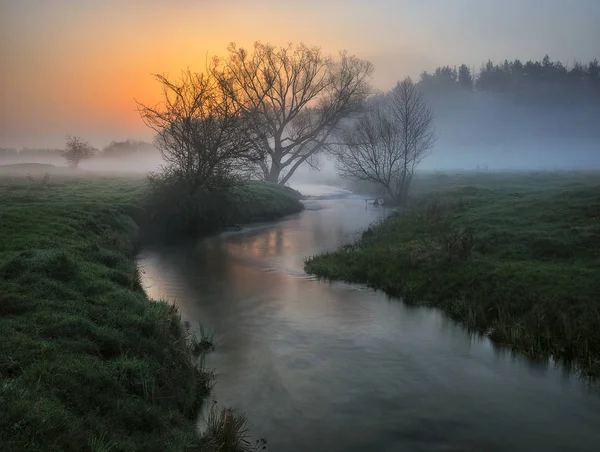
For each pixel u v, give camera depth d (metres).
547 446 7.55
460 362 10.76
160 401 7.71
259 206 35.97
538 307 12.41
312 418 8.30
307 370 10.23
